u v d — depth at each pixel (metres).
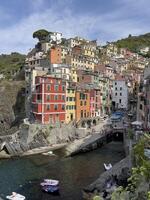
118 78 145.38
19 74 136.75
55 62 135.38
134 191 20.25
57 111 98.12
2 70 162.75
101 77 134.25
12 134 92.19
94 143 87.06
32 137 88.00
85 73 126.50
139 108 83.94
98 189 51.28
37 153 82.69
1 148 81.25
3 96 108.25
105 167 64.44
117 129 97.88
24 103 108.19
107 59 173.38
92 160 74.69
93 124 108.38
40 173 63.56
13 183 56.72
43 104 94.38
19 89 111.25
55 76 105.69
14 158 77.81
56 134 92.31
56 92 97.69
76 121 103.12
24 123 92.69
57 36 188.88
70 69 124.00
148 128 65.00
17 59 188.12
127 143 71.50
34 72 104.50
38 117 94.62
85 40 185.50
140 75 145.25
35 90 98.44
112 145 92.62
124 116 120.50
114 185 50.66
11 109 107.69
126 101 140.38
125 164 55.31
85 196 50.19
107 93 136.75
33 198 49.50
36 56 150.75
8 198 48.47
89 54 165.00
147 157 26.88
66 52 142.88
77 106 105.00
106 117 121.69
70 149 82.19
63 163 72.06
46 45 167.12
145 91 74.44
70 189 53.69
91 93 114.38
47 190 51.97
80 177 60.69
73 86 106.00
